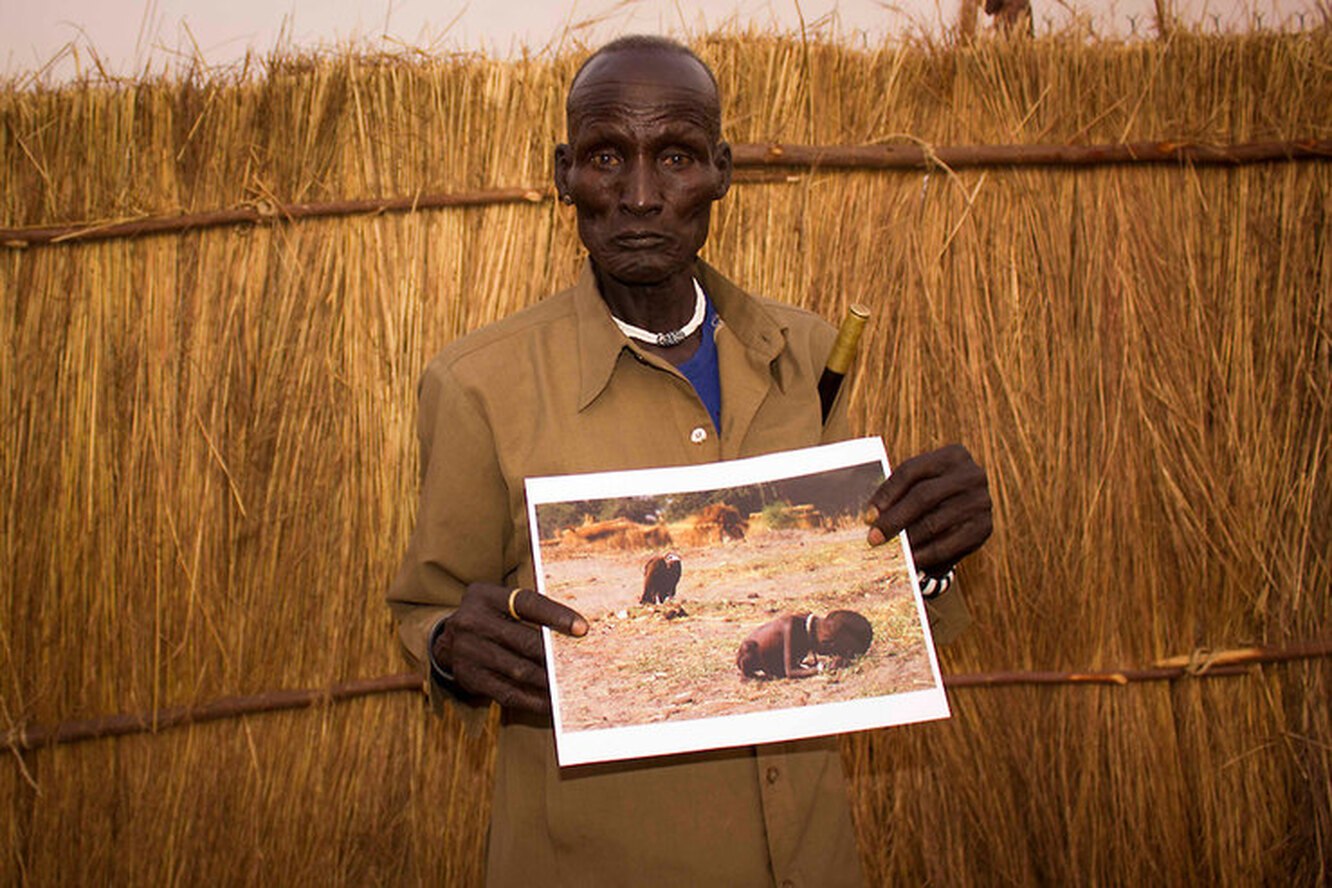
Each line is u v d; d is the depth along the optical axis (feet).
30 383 8.25
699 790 4.00
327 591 8.34
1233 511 8.23
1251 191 8.27
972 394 8.26
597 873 4.00
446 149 8.25
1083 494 8.27
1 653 8.18
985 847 8.34
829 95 8.24
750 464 3.80
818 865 4.12
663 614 3.61
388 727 8.42
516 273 8.27
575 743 3.46
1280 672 8.30
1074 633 8.31
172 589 8.27
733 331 4.27
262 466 8.30
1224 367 8.27
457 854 8.36
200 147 8.23
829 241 8.29
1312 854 8.16
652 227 3.77
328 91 8.24
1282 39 8.12
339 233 8.29
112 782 8.27
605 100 3.74
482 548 4.19
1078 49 8.20
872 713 3.57
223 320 8.29
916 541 3.79
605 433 4.00
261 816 8.27
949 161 8.20
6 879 8.20
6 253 8.26
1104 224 8.29
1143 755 8.27
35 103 8.24
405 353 8.29
